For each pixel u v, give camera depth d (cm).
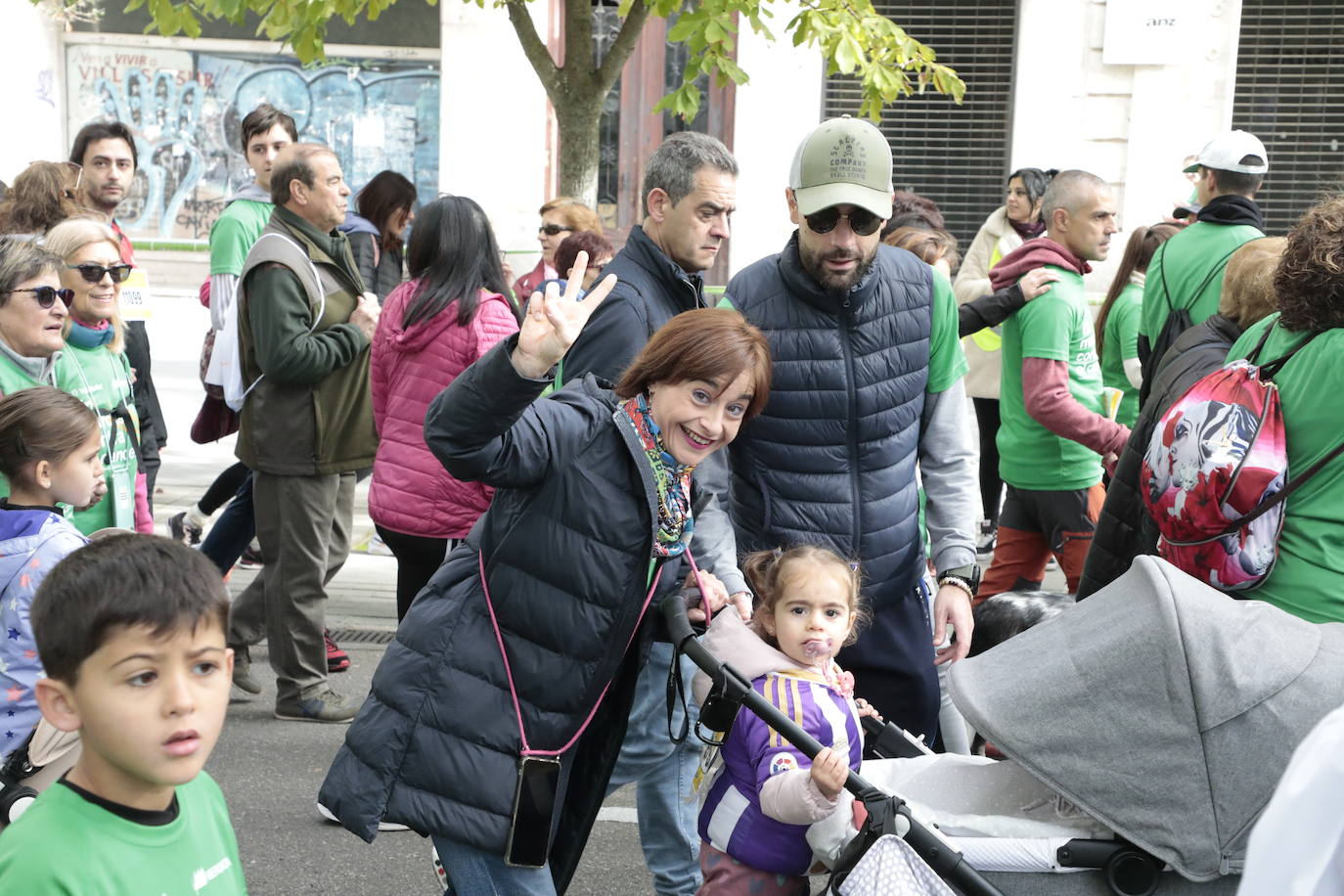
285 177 496
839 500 346
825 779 250
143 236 1428
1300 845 142
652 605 276
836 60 639
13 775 301
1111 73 1170
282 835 421
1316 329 285
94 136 628
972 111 1233
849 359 342
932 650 366
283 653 517
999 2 1215
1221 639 240
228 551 556
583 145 729
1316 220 286
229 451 1004
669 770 347
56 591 172
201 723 174
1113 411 535
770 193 1214
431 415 245
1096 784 243
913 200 607
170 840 180
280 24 643
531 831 260
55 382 409
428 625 265
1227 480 281
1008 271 500
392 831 427
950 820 255
